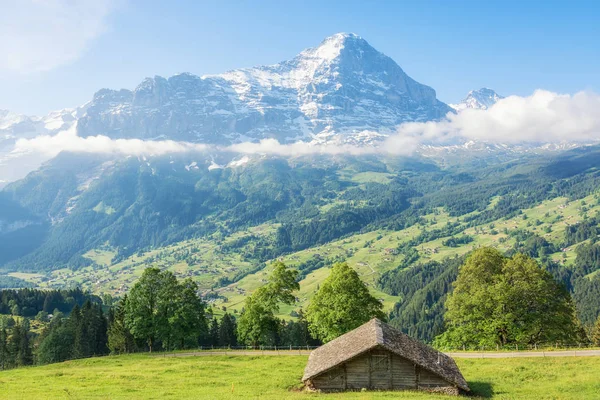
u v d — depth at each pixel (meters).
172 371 67.56
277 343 130.00
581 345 79.75
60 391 53.00
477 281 79.56
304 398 46.09
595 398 43.81
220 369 68.31
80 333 131.12
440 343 84.62
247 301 97.75
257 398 46.06
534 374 55.56
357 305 78.31
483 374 57.88
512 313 73.38
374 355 51.41
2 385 58.31
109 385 57.12
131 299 98.25
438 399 45.03
